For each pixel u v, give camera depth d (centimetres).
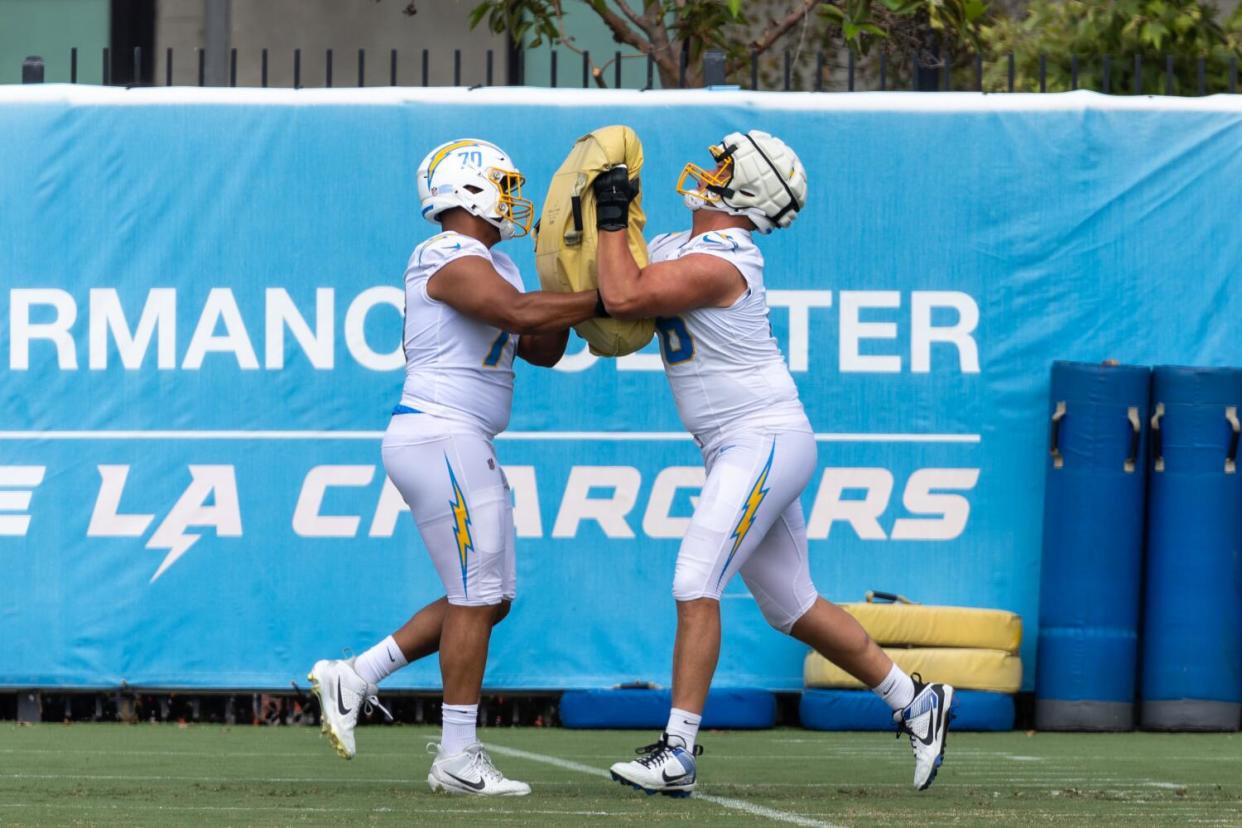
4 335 2870
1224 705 2767
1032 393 2886
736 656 2859
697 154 2881
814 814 1591
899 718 1872
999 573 2878
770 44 3509
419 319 1836
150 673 2862
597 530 2867
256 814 1570
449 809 1627
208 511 2869
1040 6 3788
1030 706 2898
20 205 2880
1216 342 2898
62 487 2864
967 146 2898
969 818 1564
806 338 2884
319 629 2864
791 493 1825
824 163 2891
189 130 2886
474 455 1808
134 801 1702
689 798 1764
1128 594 2784
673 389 1862
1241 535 2789
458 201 1828
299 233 2881
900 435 2881
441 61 4094
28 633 2861
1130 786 1962
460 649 1795
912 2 3200
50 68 4084
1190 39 3631
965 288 2892
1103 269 2898
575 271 1808
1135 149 2903
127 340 2875
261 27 4097
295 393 2877
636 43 3512
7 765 2181
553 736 2711
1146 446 2817
